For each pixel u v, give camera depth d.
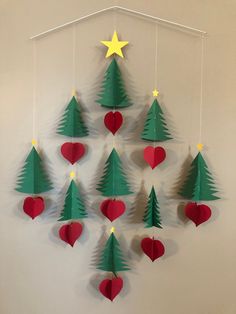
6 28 1.02
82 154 0.98
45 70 1.01
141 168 1.01
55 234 1.02
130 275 1.03
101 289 0.98
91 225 1.02
